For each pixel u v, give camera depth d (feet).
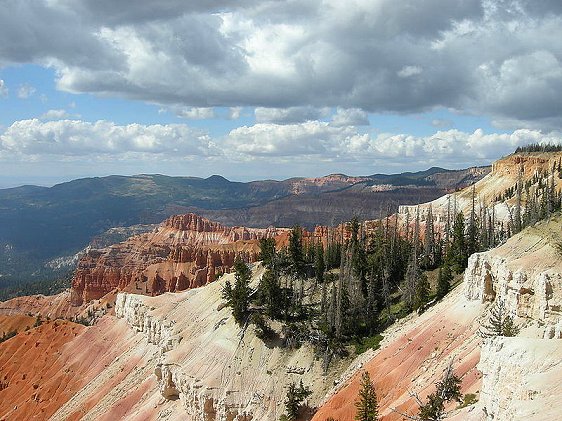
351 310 424.46
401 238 587.27
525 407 168.35
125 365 572.51
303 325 437.58
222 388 411.75
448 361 305.32
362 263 481.05
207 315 524.93
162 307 599.16
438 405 250.37
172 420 429.79
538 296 275.59
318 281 502.38
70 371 629.51
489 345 206.18
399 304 447.83
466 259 453.17
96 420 489.26
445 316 353.10
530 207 525.75
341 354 402.52
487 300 332.19
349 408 328.90
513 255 320.70
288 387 392.47
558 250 295.07
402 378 327.88
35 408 594.65
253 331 443.73
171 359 469.16
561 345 184.96
